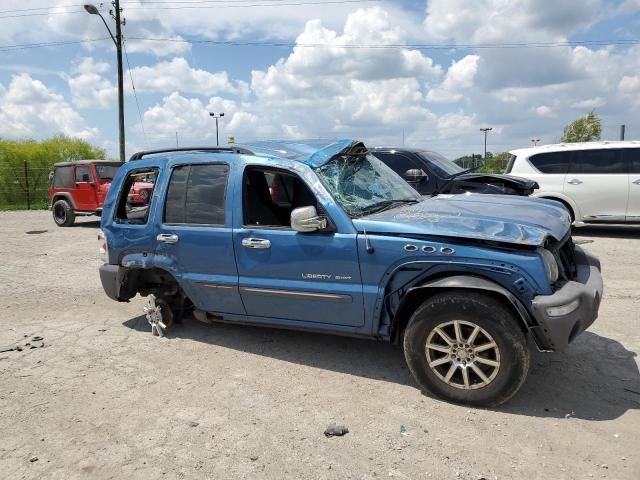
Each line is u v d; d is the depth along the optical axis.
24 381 4.56
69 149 30.75
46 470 3.24
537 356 4.62
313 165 4.42
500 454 3.21
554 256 3.77
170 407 3.98
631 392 3.93
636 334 5.10
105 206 5.64
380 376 4.38
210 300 4.95
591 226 12.55
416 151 9.07
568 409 3.71
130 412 3.93
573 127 29.17
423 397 3.97
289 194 5.21
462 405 3.80
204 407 3.96
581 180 10.70
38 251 11.62
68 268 9.57
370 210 4.39
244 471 3.14
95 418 3.86
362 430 3.54
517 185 8.52
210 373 4.58
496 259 3.58
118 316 6.44
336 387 4.21
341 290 4.16
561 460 3.12
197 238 4.87
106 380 4.52
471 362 3.71
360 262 4.05
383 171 5.27
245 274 4.64
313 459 3.23
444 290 3.83
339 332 4.35
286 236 4.38
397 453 3.26
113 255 5.54
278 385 4.29
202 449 3.39
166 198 5.14
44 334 5.83
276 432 3.56
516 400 3.86
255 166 4.64
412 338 3.87
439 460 3.17
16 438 3.62
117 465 3.26
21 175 27.55
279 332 5.51
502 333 3.54
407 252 3.86
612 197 10.52
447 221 3.91
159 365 4.81
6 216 20.61
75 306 6.96
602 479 2.94
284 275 4.43
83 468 3.24
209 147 5.17
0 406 4.10
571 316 3.47
